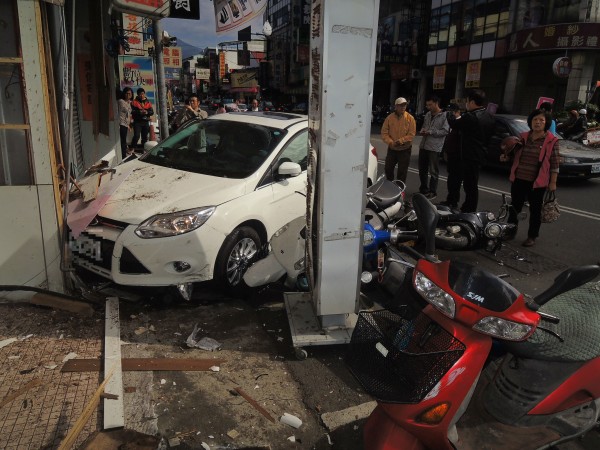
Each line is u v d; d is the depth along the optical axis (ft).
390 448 6.99
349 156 10.71
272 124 17.31
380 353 7.28
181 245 12.82
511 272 17.85
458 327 6.97
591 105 72.18
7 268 12.70
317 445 9.04
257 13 22.84
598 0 78.18
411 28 128.16
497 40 96.17
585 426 8.16
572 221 24.75
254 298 14.90
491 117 22.54
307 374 11.12
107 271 13.24
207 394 10.12
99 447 8.27
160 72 35.76
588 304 8.64
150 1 21.86
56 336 11.63
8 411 9.05
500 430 8.07
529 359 7.86
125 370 10.58
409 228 17.58
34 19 11.45
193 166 16.03
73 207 13.65
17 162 12.26
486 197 29.68
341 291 11.66
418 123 106.32
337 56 10.01
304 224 14.58
